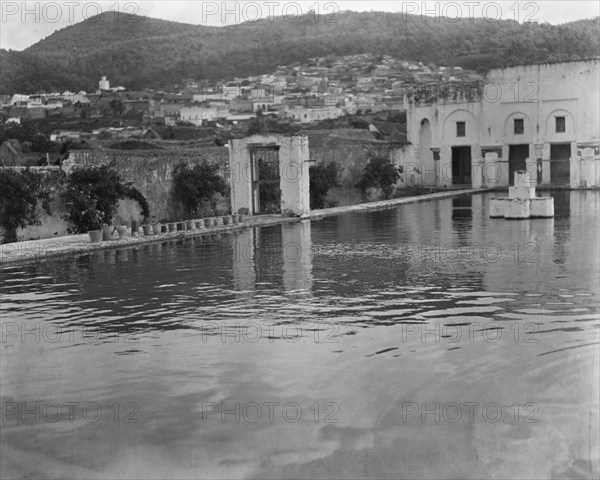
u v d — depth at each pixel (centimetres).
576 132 5809
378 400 1004
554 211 3800
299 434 908
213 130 6338
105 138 5750
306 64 12950
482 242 2614
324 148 4984
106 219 3134
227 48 12669
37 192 2889
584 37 10081
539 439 880
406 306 1546
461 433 901
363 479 802
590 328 1327
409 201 4800
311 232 3128
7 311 1570
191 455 859
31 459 857
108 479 808
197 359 1198
